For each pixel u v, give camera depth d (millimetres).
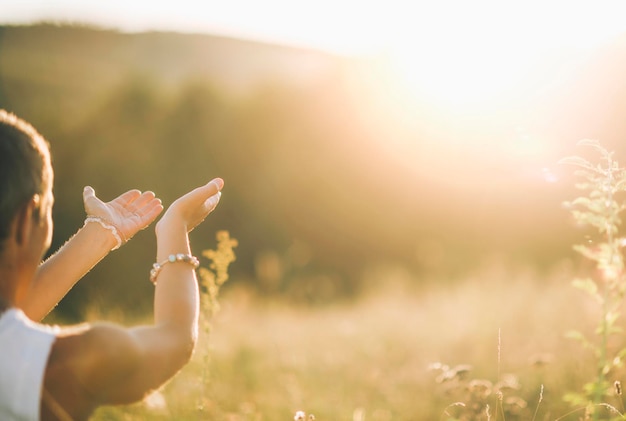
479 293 10516
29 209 1317
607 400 2605
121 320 9086
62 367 1240
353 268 32375
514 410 3350
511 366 5039
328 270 32812
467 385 3207
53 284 1774
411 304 12125
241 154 34969
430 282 17766
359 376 5789
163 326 1408
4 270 1317
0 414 1230
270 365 6289
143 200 1962
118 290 21672
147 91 36469
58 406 1249
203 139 35438
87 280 21375
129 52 74688
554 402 3607
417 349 6934
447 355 6258
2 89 53875
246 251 33031
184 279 1514
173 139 35312
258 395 5000
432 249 26219
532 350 5367
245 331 8281
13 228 1302
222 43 82062
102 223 1866
